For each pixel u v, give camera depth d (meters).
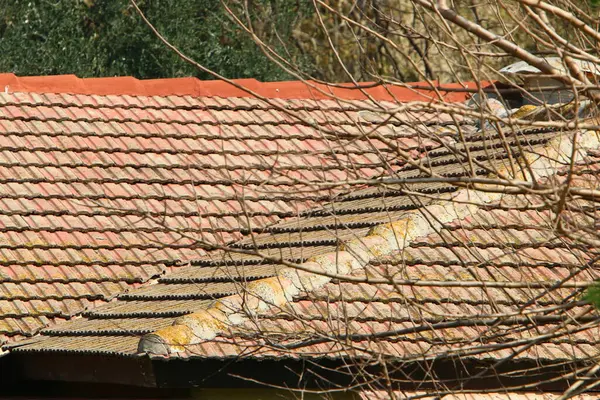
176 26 60.38
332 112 30.00
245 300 16.97
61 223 25.08
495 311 15.73
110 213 25.66
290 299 19.02
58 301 22.77
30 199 25.70
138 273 23.80
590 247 16.69
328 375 17.25
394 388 17.05
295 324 18.20
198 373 17.53
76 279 23.42
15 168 26.61
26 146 27.44
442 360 15.64
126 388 19.92
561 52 13.43
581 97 16.36
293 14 60.78
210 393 18.70
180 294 21.16
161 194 26.41
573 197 14.19
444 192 22.50
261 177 27.34
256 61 59.88
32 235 24.59
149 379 17.58
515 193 13.55
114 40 61.06
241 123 29.66
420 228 20.94
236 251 13.86
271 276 19.58
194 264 24.28
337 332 15.94
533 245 18.58
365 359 15.81
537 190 12.98
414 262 19.95
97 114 29.41
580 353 17.39
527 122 13.56
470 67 13.49
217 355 17.34
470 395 17.47
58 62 59.91
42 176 26.50
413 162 13.62
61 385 21.38
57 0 60.34
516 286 14.12
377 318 18.25
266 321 18.30
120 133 28.66
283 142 28.83
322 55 60.16
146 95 30.84
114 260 24.16
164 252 24.55
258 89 31.23
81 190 26.31
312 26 63.34
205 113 30.12
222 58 60.19
